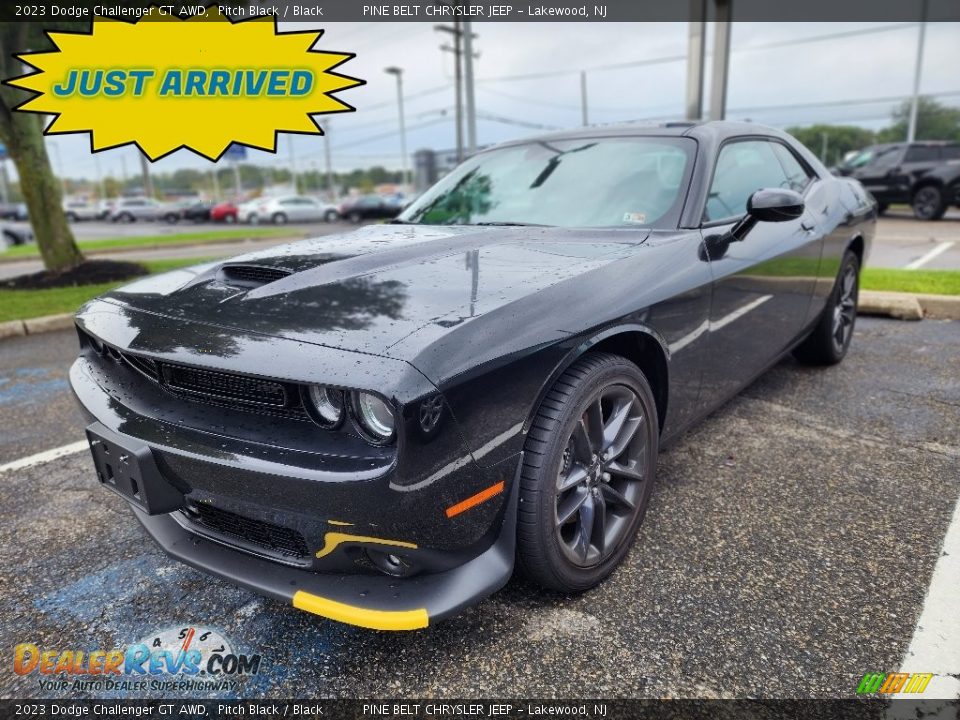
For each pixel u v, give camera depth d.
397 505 1.52
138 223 39.16
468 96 22.66
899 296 5.50
